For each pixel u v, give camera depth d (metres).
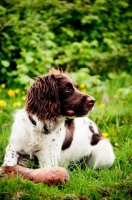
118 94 7.25
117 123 6.17
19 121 4.68
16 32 7.78
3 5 8.37
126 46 8.66
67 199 3.92
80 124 5.16
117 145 5.55
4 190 3.96
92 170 4.65
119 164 5.01
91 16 8.34
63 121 4.76
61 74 4.70
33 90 4.63
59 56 7.82
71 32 8.12
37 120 4.56
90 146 5.19
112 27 8.84
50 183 4.17
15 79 7.22
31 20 7.91
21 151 4.71
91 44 7.96
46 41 7.61
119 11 9.04
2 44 7.67
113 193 4.08
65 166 4.77
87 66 8.13
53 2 8.32
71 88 4.62
